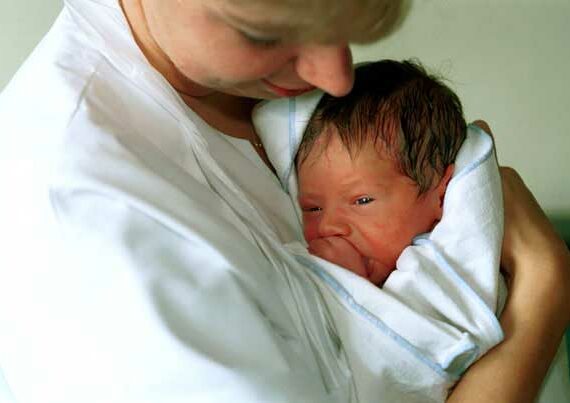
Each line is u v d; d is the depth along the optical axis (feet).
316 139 2.74
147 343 1.74
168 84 2.21
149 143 2.08
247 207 2.28
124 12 2.26
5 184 1.93
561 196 4.94
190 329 1.78
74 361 1.82
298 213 2.80
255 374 1.81
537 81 4.75
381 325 2.40
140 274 1.76
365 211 2.74
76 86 2.01
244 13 1.63
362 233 2.75
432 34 4.65
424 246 2.66
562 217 4.92
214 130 2.46
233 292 1.90
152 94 2.17
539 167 4.93
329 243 2.74
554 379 2.94
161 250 1.84
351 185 2.72
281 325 2.09
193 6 1.79
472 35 4.65
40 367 1.92
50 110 1.98
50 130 1.91
